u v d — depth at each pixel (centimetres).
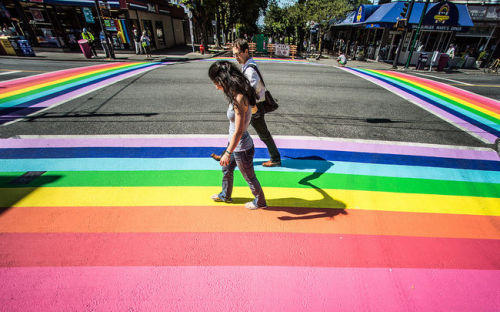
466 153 432
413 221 269
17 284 189
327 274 205
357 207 287
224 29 2758
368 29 2098
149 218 259
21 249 218
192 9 1869
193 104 639
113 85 808
